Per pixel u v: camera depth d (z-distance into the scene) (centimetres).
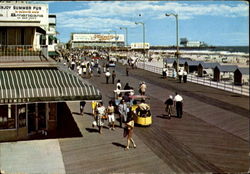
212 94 3038
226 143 1465
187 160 1217
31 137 1661
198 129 1725
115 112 2138
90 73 4247
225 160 1223
